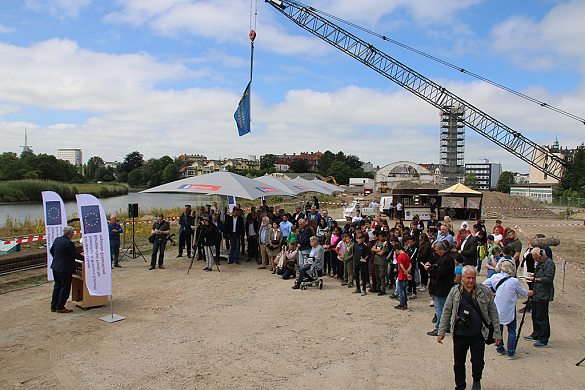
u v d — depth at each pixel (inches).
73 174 3673.7
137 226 807.7
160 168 4539.9
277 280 441.1
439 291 271.9
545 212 1461.6
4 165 2952.8
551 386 202.7
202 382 197.0
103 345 242.8
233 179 564.1
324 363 223.9
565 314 335.9
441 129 3440.0
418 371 215.9
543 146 1541.6
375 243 394.3
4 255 443.5
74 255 308.7
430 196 1208.2
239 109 745.6
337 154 6338.6
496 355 245.8
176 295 364.2
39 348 236.2
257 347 245.4
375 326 293.0
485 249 468.4
